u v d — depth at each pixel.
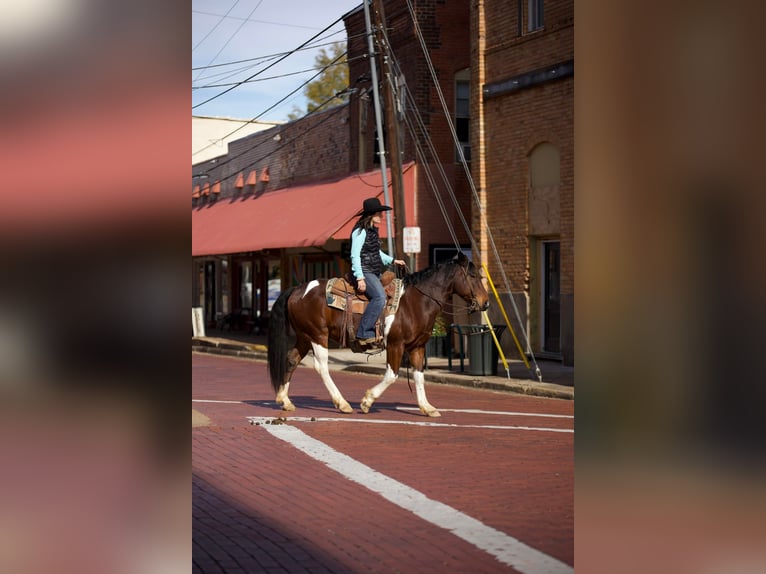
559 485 8.05
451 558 5.65
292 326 13.69
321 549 5.95
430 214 25.55
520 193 21.25
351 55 28.50
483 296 12.88
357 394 16.34
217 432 11.39
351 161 28.56
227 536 6.30
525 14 20.92
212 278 42.59
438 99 25.70
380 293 12.90
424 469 8.90
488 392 16.92
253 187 35.50
